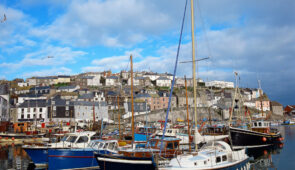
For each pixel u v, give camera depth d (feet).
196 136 57.82
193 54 60.85
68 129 182.29
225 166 52.29
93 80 433.48
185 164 49.52
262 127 118.73
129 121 254.68
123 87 395.14
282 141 145.69
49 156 71.15
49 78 440.45
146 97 330.34
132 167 52.24
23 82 435.12
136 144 76.59
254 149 109.91
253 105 404.16
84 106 264.31
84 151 72.59
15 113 257.75
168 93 347.77
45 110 257.34
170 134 116.16
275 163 84.79
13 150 122.72
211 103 333.42
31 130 174.40
